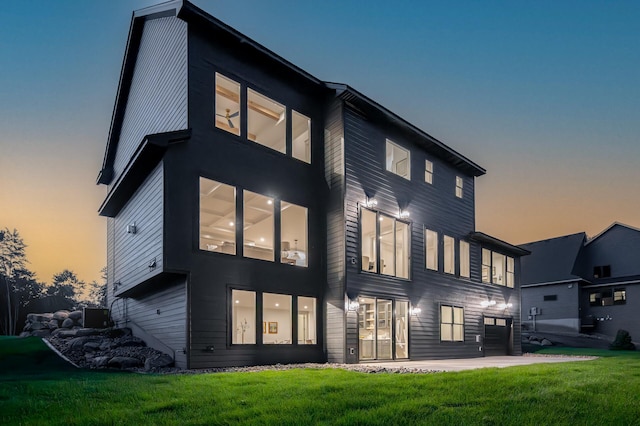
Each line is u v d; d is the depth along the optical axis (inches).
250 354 448.8
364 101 556.4
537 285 1444.4
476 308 748.0
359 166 555.2
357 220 538.9
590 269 1440.7
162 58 524.7
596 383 274.4
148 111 564.4
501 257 869.8
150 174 464.1
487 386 258.2
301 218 559.2
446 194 722.8
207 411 193.3
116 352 472.4
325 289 527.8
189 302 414.9
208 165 452.4
